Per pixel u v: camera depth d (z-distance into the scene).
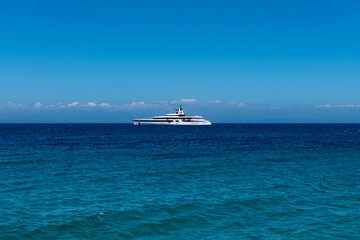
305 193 23.23
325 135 122.31
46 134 120.31
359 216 17.89
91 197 21.66
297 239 14.64
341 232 15.51
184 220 17.06
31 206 19.28
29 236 14.68
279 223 16.73
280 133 144.62
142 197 21.73
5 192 22.77
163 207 19.27
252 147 65.44
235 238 14.71
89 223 16.39
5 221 16.47
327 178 29.39
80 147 62.62
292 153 52.84
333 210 19.03
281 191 23.81
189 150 58.22
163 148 62.34
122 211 18.36
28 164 36.84
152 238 14.70
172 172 32.50
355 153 53.00
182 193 23.02
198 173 32.03
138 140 88.19
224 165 38.03
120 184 26.19
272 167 36.50
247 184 26.47
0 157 42.91
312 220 17.22
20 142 73.56
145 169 34.41
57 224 16.16
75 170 33.16
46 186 25.02
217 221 17.00
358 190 24.34
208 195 22.39
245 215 18.00
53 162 38.97
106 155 48.25
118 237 14.76
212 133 145.50
